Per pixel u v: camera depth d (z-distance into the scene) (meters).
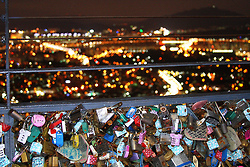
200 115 1.54
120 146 1.52
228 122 1.62
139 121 1.49
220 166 1.62
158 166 1.55
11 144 1.46
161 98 1.58
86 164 1.54
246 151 1.64
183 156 1.57
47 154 1.47
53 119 1.47
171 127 1.53
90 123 1.50
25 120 1.45
